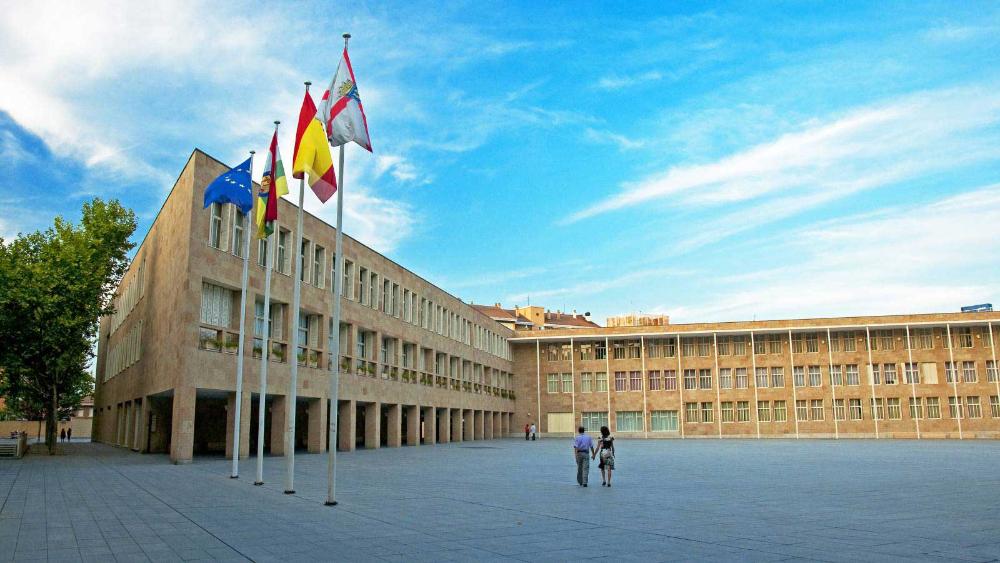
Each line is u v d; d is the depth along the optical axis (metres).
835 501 16.81
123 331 52.12
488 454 39.97
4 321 34.97
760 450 44.06
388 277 49.75
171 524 12.80
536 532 12.05
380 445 51.91
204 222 31.52
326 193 18.42
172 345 31.83
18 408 68.12
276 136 21.77
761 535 11.79
